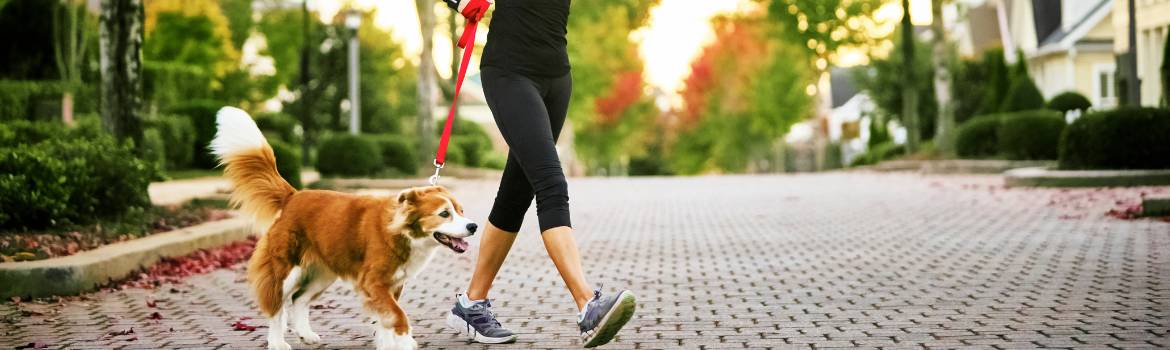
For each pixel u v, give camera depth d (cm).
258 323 623
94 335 583
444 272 868
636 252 1016
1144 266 807
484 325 548
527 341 554
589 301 479
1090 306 633
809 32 4141
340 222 513
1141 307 624
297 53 5269
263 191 538
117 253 798
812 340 548
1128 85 2420
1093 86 4188
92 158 1000
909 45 3575
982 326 577
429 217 492
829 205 1623
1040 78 4497
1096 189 1742
